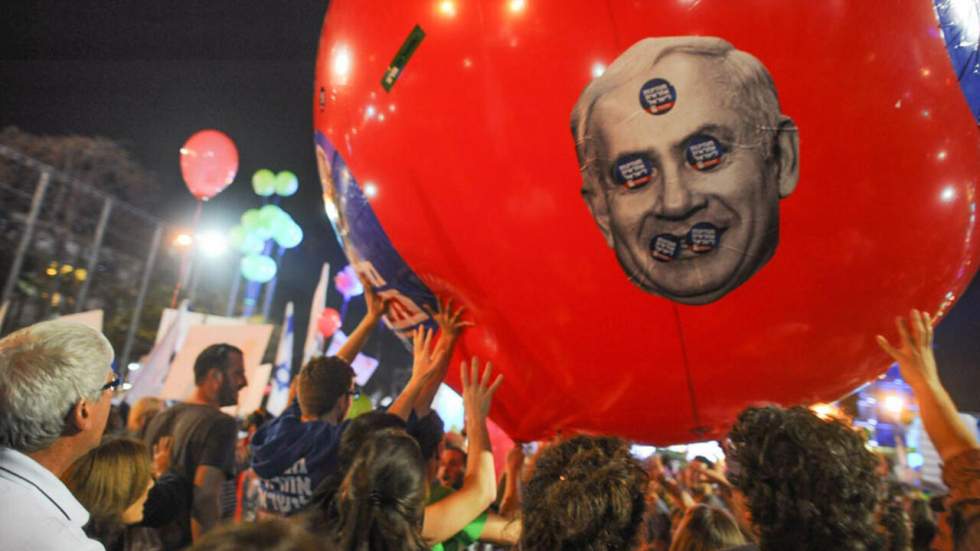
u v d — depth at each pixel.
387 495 1.77
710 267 2.09
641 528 1.74
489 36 2.23
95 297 23.28
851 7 2.09
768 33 2.05
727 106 2.03
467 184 2.27
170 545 3.28
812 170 2.05
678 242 2.09
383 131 2.43
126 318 23.11
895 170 2.10
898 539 1.62
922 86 2.14
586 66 2.12
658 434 2.58
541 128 2.15
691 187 2.05
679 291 2.14
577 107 2.12
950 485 2.09
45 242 22.50
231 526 0.95
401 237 2.51
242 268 13.98
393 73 2.40
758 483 1.50
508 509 3.27
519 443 2.95
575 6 2.15
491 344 2.51
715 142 2.04
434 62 2.31
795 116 2.04
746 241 2.06
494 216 2.25
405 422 2.45
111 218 24.36
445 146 2.28
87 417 1.66
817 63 2.05
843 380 2.40
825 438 1.47
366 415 2.28
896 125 2.10
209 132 11.11
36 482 1.54
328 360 2.95
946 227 2.25
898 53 2.11
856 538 1.40
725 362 2.26
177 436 3.61
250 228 14.12
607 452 1.90
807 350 2.25
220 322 8.34
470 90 2.24
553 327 2.33
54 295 21.97
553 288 2.26
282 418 2.97
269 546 0.91
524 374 2.52
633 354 2.29
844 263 2.12
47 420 1.57
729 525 2.49
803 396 2.39
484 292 2.39
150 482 3.04
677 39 2.07
